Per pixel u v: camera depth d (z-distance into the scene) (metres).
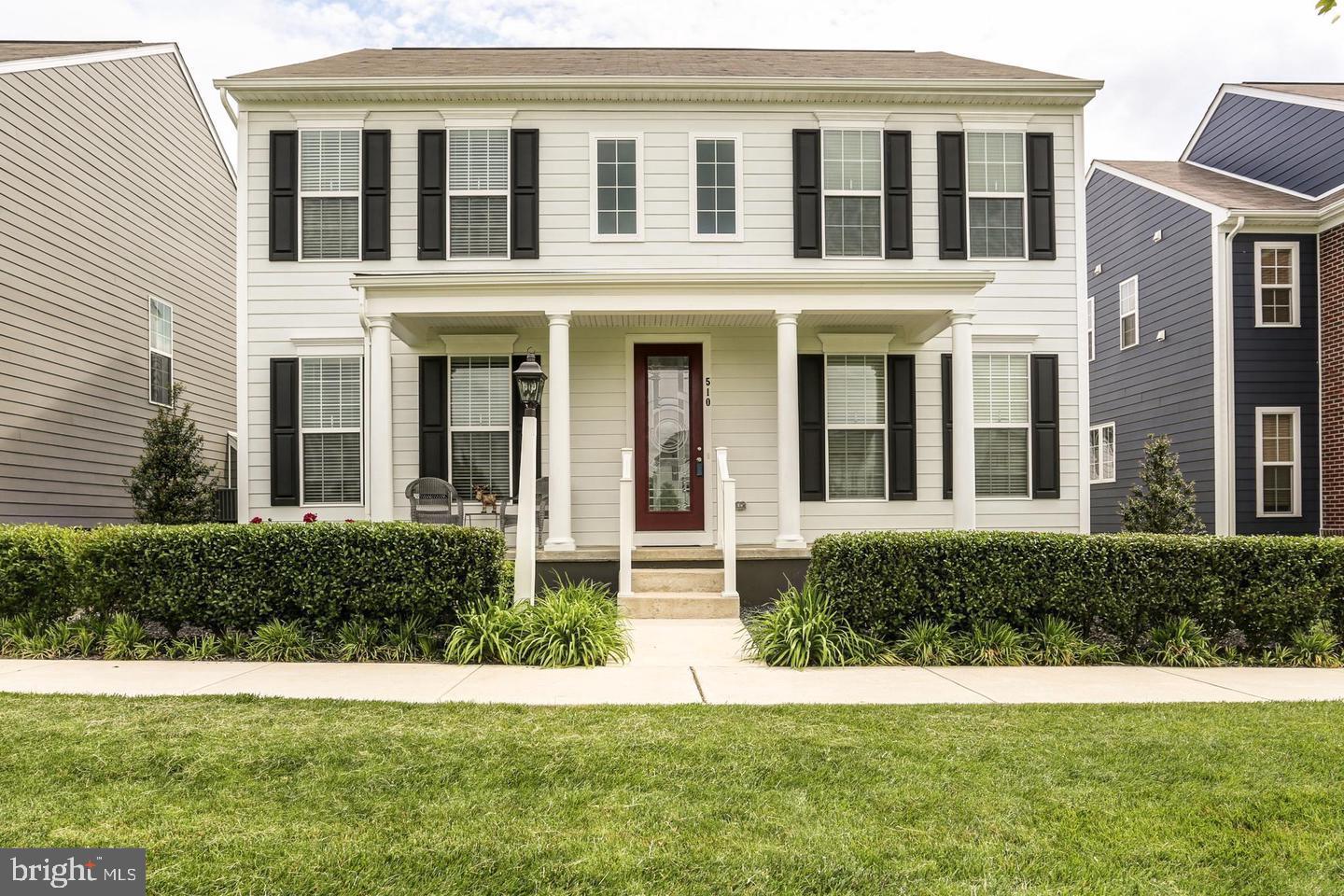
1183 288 14.40
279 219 10.45
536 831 3.12
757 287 9.30
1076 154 10.88
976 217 10.82
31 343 10.28
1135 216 16.09
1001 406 10.86
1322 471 13.33
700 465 10.64
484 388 10.62
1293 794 3.47
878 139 10.77
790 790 3.55
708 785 3.59
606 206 10.66
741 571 9.29
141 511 11.02
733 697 5.27
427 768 3.76
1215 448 13.42
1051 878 2.77
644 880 2.75
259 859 2.88
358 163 10.52
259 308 10.46
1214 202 13.67
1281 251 13.51
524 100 10.59
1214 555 6.65
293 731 4.27
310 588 6.64
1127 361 16.36
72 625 6.85
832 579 6.78
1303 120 14.30
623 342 10.67
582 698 5.21
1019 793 3.50
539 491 10.11
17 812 3.26
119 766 3.75
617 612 8.11
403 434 10.56
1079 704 5.05
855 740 4.20
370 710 4.72
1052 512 10.78
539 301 9.25
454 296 9.22
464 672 6.05
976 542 6.71
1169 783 3.62
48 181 10.59
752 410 10.70
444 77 10.34
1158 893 2.68
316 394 10.48
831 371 10.83
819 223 10.67
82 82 11.33
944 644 6.58
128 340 12.51
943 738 4.24
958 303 9.34
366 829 3.13
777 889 2.71
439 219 10.48
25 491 10.18
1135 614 6.67
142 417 12.88
